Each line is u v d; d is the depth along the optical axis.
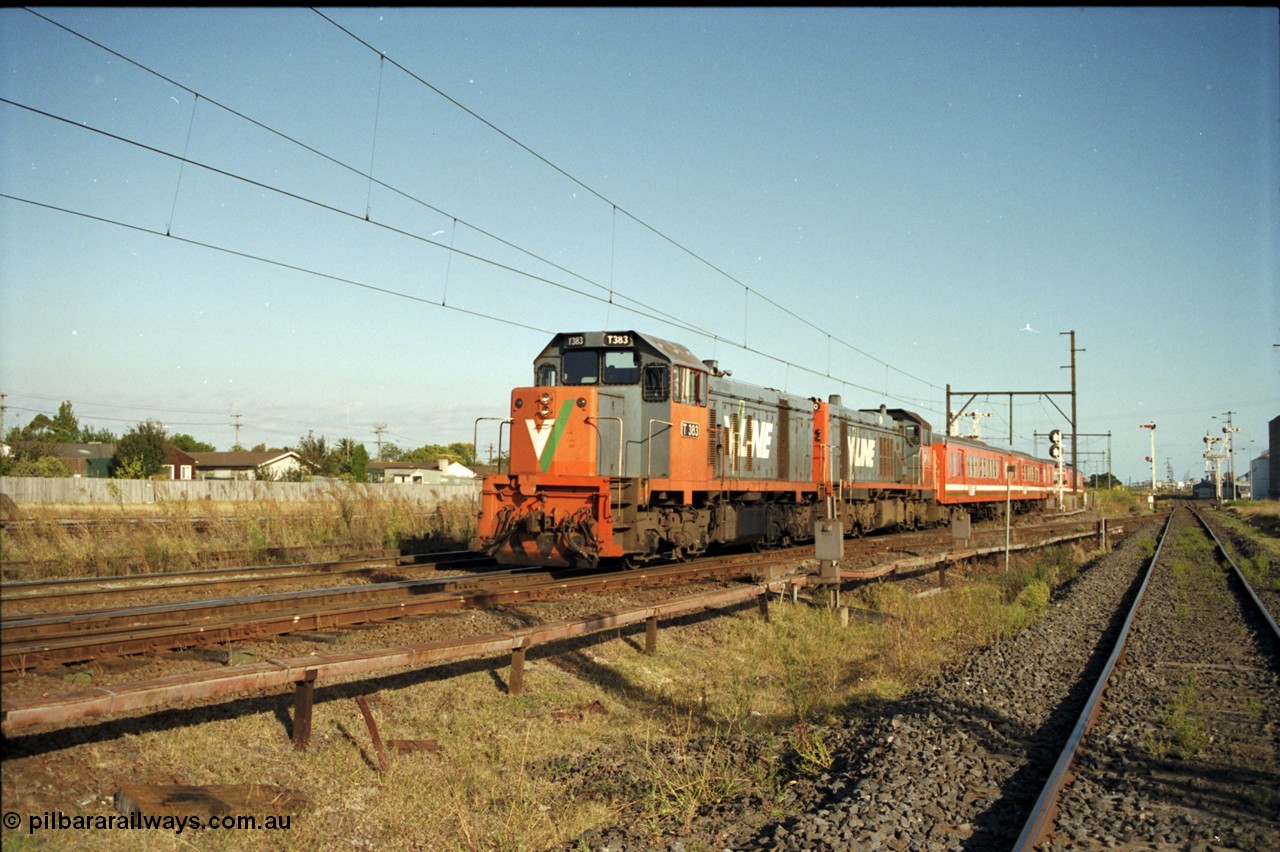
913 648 12.92
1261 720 9.45
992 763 7.82
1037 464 53.84
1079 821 6.33
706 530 18.59
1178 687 10.95
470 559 18.45
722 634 13.61
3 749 6.16
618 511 15.36
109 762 6.46
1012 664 11.84
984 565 23.56
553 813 7.15
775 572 15.53
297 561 18.17
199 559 17.02
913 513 33.34
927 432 34.88
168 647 8.77
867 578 16.58
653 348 16.73
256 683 6.85
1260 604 16.98
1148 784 7.25
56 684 7.33
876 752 7.79
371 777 7.33
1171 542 36.28
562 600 13.34
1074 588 20.22
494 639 8.93
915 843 5.98
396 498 26.36
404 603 11.41
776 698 10.98
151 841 5.77
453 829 6.79
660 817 6.82
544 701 9.69
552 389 16.20
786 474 22.80
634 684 10.89
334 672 7.40
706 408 18.33
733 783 7.43
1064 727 9.20
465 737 8.47
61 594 12.05
